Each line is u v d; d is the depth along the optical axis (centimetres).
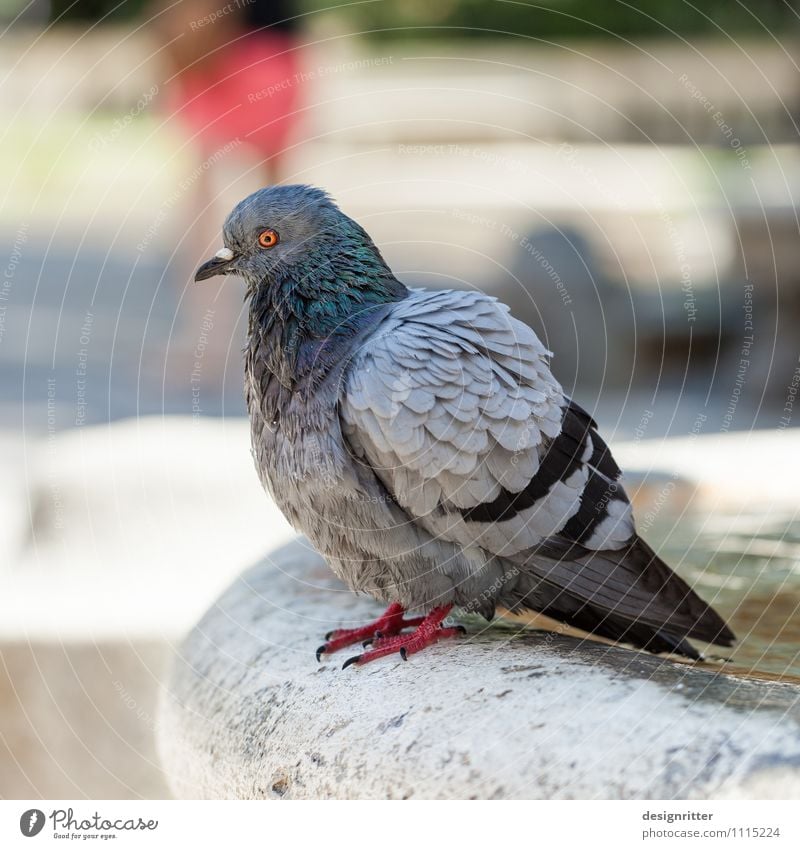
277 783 335
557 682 320
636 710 297
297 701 359
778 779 267
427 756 302
